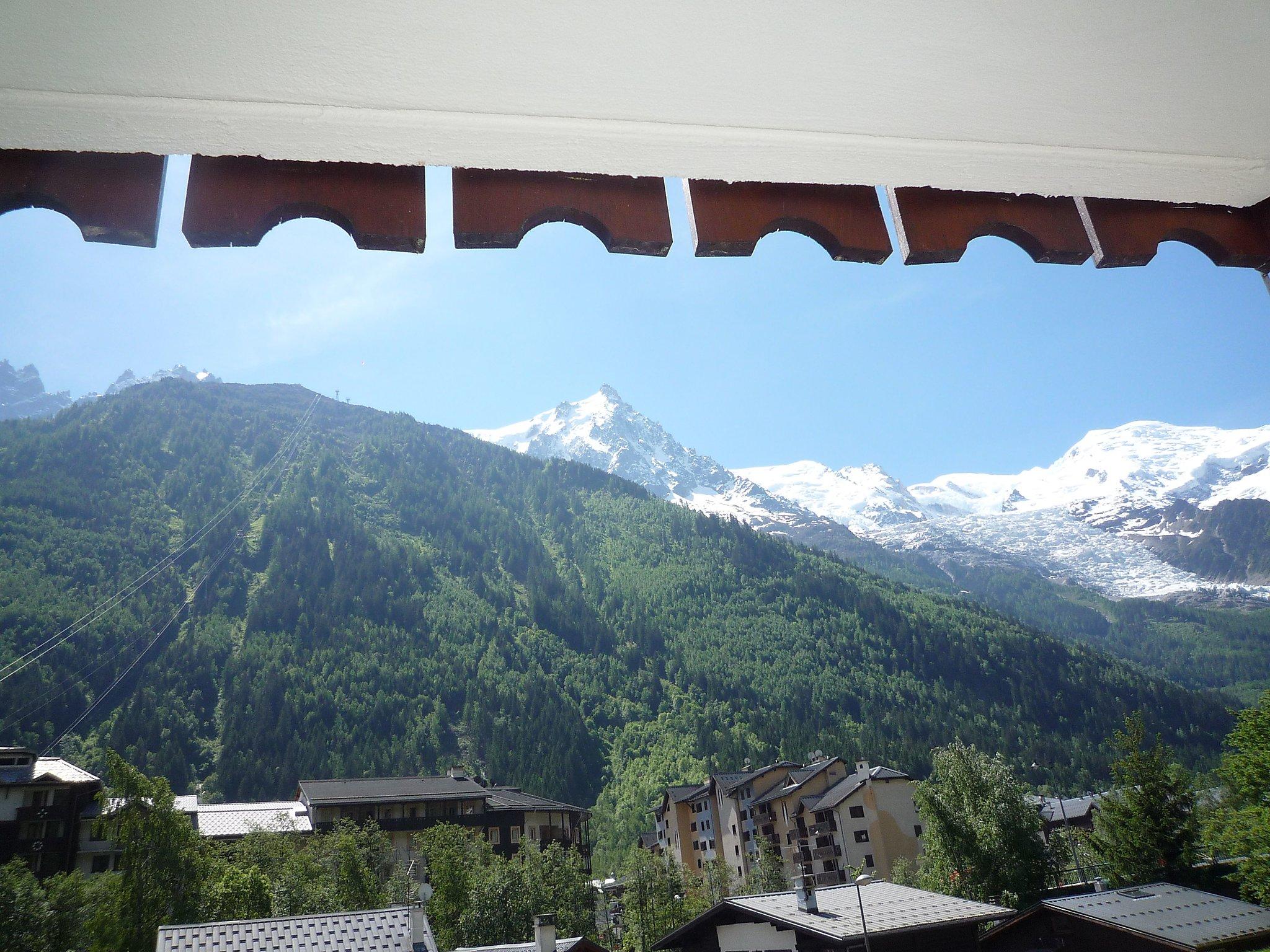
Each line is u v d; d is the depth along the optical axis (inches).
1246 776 1048.8
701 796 3024.1
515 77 59.3
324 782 2294.5
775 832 2534.5
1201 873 1282.0
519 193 69.1
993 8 59.5
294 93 58.6
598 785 4505.4
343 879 1291.8
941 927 746.2
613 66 59.3
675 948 915.4
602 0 53.7
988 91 68.1
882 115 68.7
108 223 61.1
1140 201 87.3
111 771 975.6
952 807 1354.6
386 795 2237.9
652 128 66.0
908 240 78.4
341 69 56.8
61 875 1049.5
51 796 1509.6
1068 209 85.0
